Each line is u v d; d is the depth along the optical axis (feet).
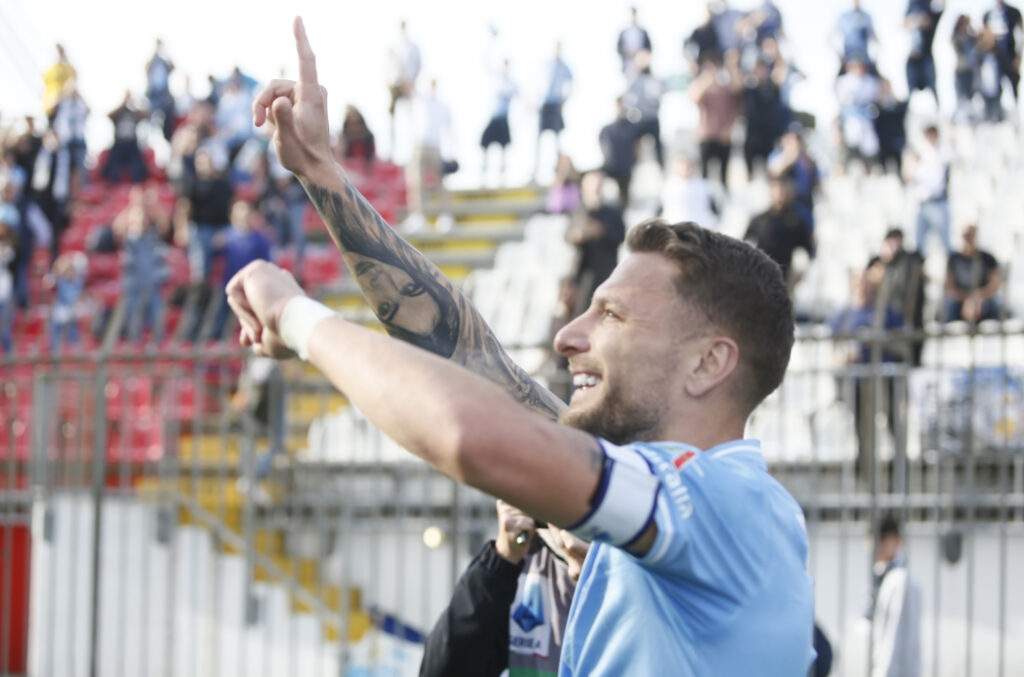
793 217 25.08
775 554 3.92
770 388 4.18
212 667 20.15
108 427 23.41
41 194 36.63
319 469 21.34
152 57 40.37
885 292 18.58
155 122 40.27
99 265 34.45
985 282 21.65
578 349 4.13
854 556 19.01
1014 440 18.38
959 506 18.61
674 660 3.68
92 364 24.95
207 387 24.40
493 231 34.94
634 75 32.76
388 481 21.22
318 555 21.81
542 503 3.21
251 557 19.99
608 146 32.30
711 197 29.04
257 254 27.99
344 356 3.38
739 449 4.05
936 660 16.49
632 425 4.03
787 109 32.40
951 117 35.58
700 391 3.98
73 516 19.77
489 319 21.45
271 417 20.83
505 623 5.88
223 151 35.09
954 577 18.74
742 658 3.69
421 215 35.94
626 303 4.02
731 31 32.17
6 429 24.09
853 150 32.60
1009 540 18.60
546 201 35.78
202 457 23.65
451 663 5.86
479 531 19.71
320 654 19.01
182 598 21.07
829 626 18.99
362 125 39.04
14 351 24.84
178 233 33.99
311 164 4.42
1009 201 33.94
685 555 3.50
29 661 21.36
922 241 28.68
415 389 3.17
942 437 18.71
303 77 4.38
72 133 38.04
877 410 16.75
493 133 37.47
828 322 25.93
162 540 20.79
